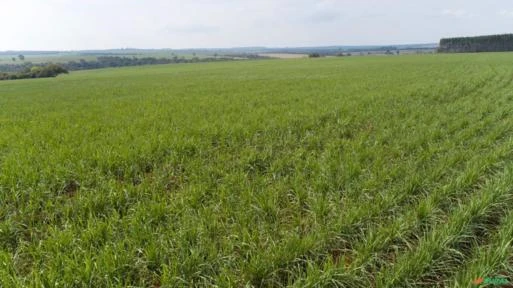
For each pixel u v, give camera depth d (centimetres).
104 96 2478
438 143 859
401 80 2611
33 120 1391
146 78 4962
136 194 625
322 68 5362
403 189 581
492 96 1547
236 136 1004
